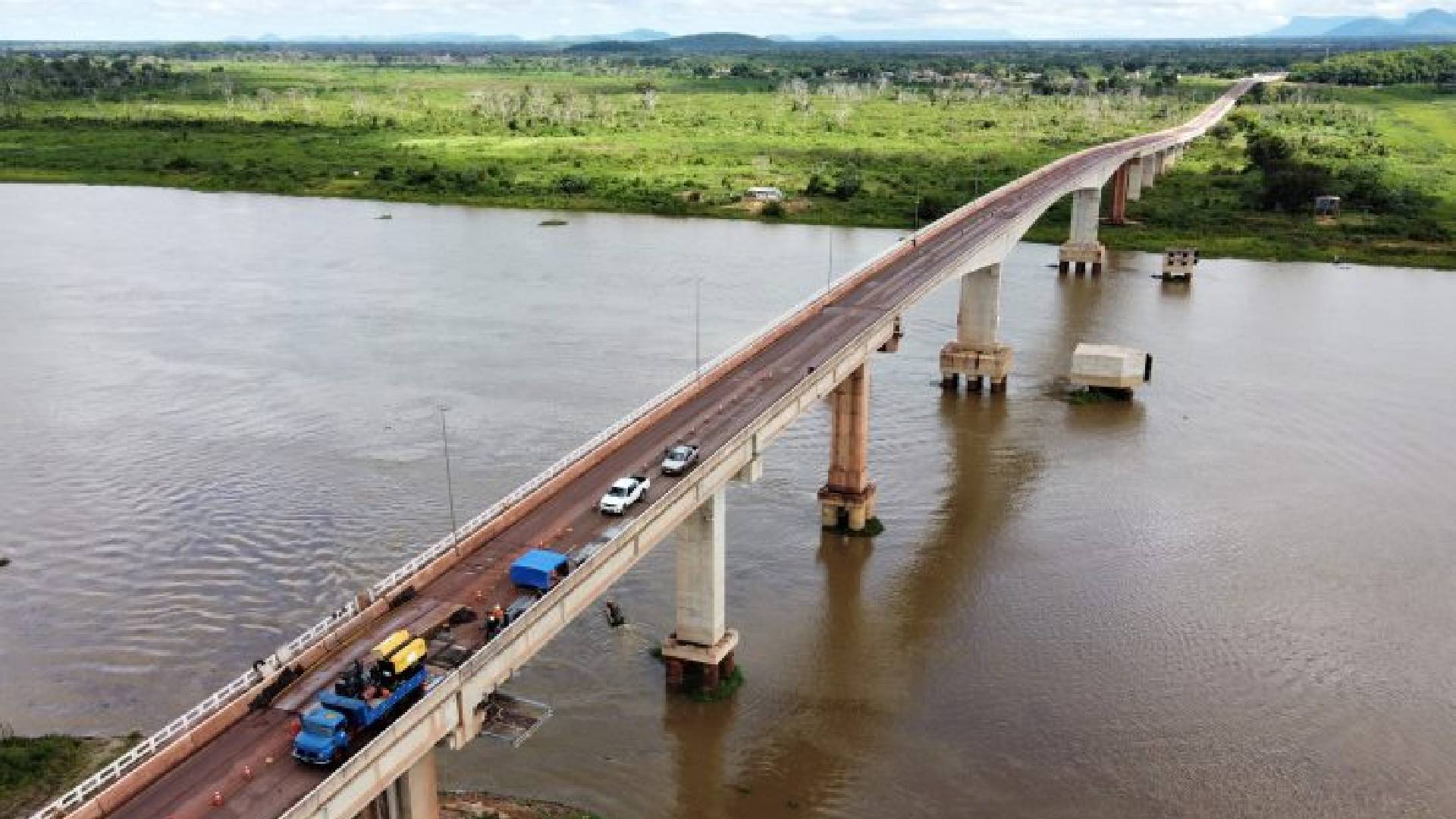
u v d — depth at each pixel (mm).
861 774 55656
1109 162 172625
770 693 62125
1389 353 125750
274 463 89438
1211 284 160250
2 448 92188
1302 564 76875
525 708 47625
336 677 43625
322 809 35875
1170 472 92938
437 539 76438
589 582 49531
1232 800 54031
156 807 36625
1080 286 159125
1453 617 70375
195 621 66812
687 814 52562
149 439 94312
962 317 112250
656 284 150625
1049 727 59375
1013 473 92500
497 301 141250
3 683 60688
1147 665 65000
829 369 72750
